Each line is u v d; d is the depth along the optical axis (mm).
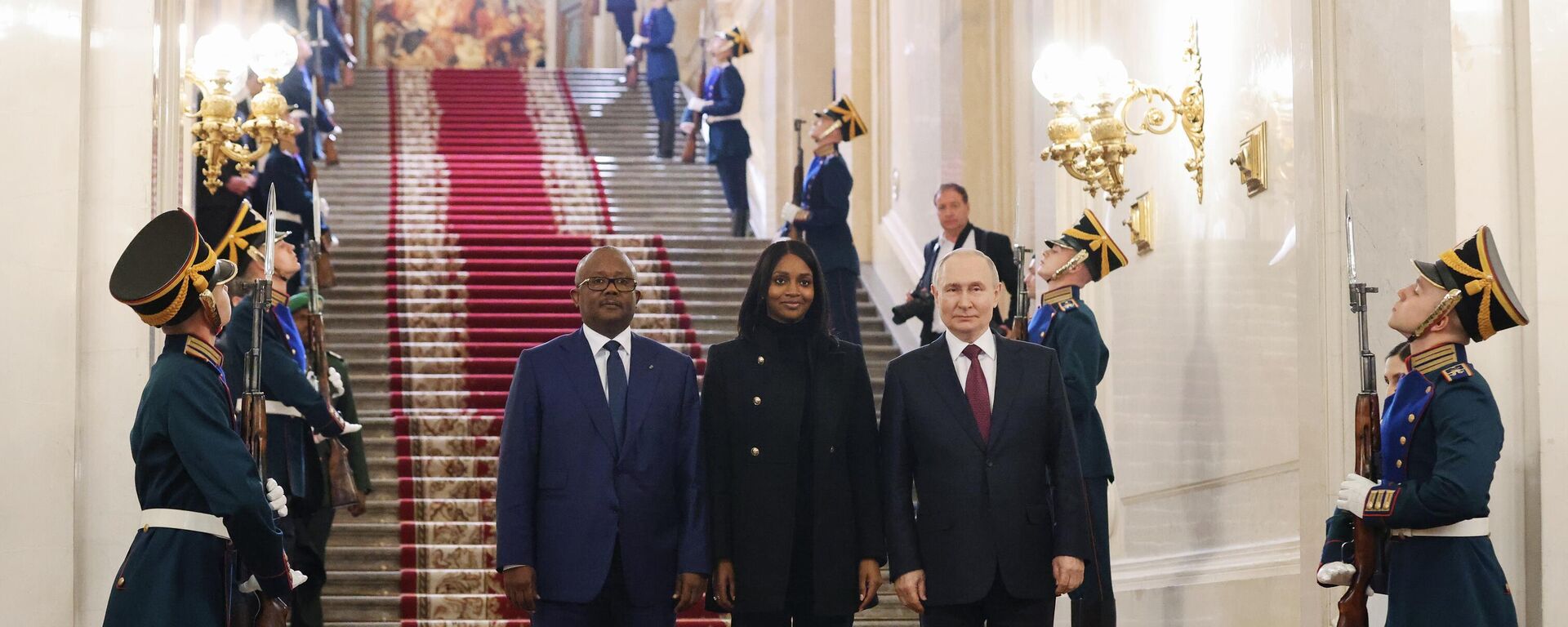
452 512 8789
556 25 23312
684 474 5043
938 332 8258
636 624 4926
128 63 5902
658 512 4996
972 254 5090
